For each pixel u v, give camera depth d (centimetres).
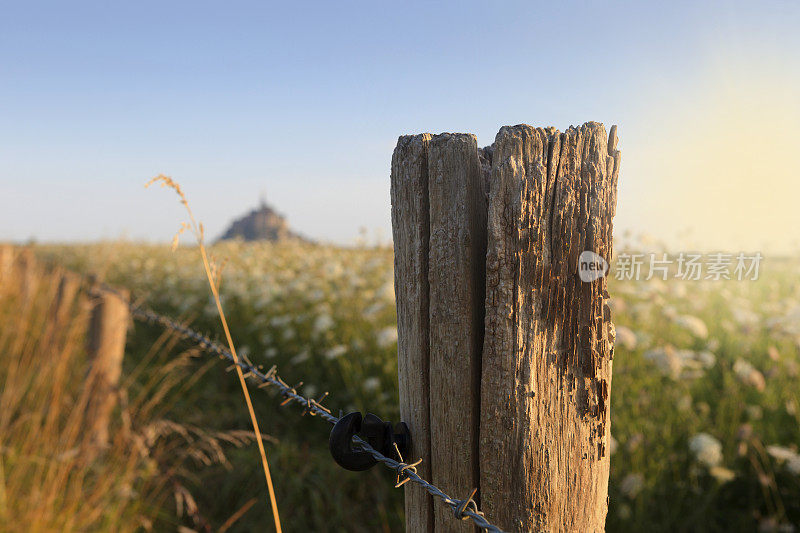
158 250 1323
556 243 90
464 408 96
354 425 103
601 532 96
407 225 104
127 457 294
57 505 245
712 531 249
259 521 296
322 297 559
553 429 91
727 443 282
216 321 646
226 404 431
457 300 96
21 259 484
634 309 409
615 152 92
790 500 260
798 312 355
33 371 319
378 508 298
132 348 602
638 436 269
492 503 93
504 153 91
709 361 327
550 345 91
